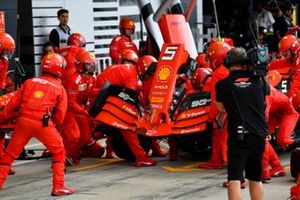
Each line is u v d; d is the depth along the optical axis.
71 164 15.71
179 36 18.89
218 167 14.96
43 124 12.62
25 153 16.89
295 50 16.06
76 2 23.36
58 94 12.77
